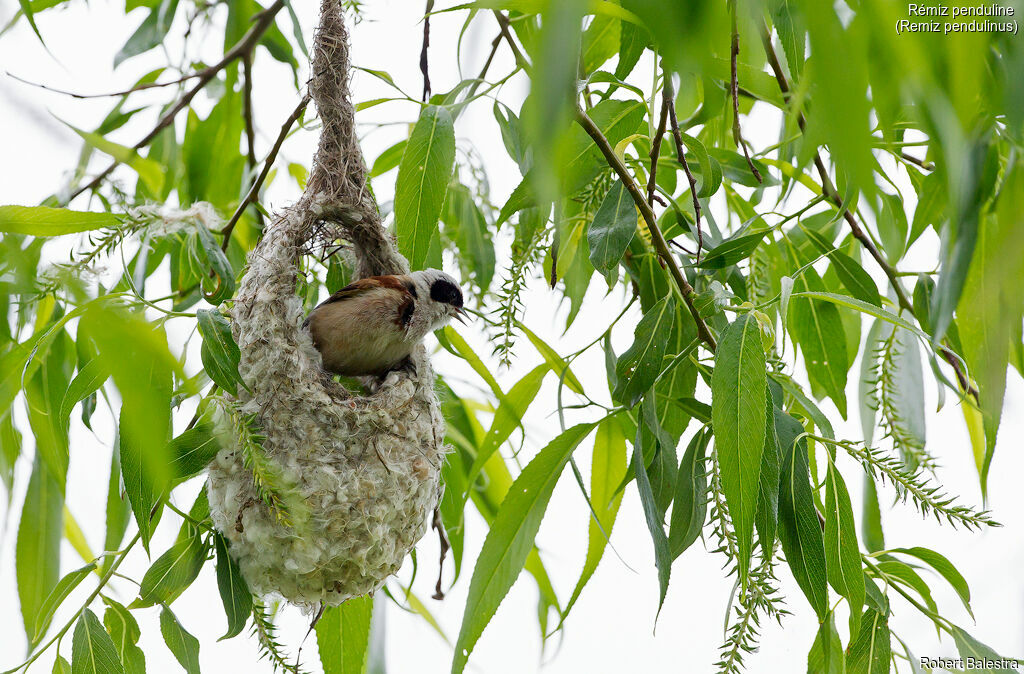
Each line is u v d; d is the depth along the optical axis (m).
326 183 6.15
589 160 5.77
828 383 6.72
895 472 4.82
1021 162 2.82
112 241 5.40
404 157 5.47
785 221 5.88
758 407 4.57
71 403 5.40
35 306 6.59
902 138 5.89
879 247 6.89
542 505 5.68
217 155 7.94
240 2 7.84
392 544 5.74
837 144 1.90
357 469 5.65
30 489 6.64
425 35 6.58
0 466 6.56
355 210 6.24
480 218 7.32
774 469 4.99
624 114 5.95
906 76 2.32
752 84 5.96
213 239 6.23
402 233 5.42
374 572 5.69
